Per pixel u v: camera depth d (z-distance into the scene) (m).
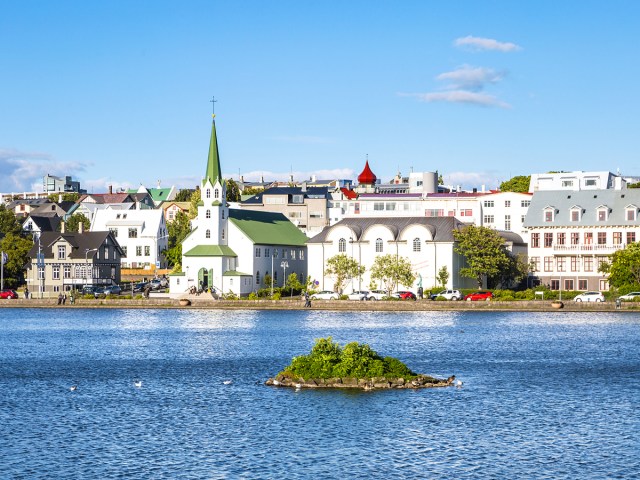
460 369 121.50
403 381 104.75
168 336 170.12
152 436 82.69
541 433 83.25
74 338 168.00
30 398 101.44
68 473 71.62
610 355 136.12
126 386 109.25
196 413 91.88
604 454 76.44
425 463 74.06
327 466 73.25
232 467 73.00
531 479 70.19
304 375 106.62
